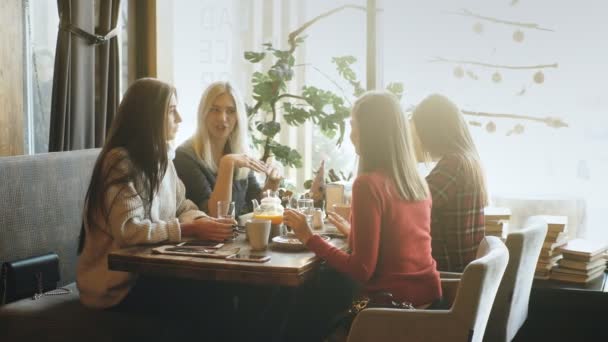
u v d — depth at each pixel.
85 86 3.56
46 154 2.96
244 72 4.39
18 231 2.75
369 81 4.00
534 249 2.43
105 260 2.39
